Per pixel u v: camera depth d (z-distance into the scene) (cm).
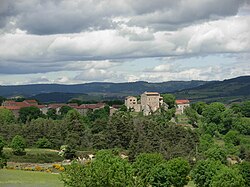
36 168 15575
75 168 6656
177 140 19900
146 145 17912
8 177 13225
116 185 6381
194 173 11288
